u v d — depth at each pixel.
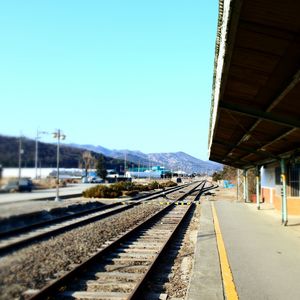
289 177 21.91
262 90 9.31
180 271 9.48
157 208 27.02
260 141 16.66
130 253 11.24
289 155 16.81
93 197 36.53
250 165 30.53
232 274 8.38
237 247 11.67
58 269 7.87
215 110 11.72
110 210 24.36
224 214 22.22
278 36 6.54
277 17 5.97
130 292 7.36
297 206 21.67
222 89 8.85
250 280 7.90
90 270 9.05
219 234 14.37
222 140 20.30
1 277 3.64
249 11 5.99
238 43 7.16
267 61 7.60
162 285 8.13
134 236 14.41
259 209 25.56
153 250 11.77
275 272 8.62
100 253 10.27
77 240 12.00
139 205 29.67
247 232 14.96
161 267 9.76
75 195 36.12
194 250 11.38
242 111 10.32
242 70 8.41
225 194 52.69
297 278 8.11
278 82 8.52
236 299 6.63
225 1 5.84
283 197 17.58
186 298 6.64
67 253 9.50
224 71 7.57
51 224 15.05
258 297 6.77
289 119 10.30
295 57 7.12
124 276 8.46
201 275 8.25
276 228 16.23
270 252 10.94
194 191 57.97
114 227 16.31
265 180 32.50
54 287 6.84
